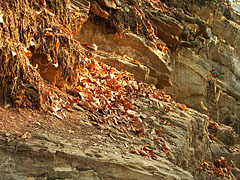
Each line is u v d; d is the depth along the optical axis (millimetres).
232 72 12828
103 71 5500
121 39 7113
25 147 2625
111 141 3648
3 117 3049
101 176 2895
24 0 3850
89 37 6773
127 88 5598
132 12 7480
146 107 5312
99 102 4457
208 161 7562
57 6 4758
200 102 10172
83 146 3146
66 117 3719
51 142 2928
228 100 12008
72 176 2727
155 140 4359
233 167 8000
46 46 4074
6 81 3273
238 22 14266
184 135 4957
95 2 6676
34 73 3627
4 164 2484
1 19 3318
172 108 5883
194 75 9953
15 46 3438
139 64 6727
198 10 11094
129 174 3057
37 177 2564
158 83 7672
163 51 8156
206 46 11461
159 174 3234
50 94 3797
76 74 4504
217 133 9047
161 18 8414
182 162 4812
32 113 3381
